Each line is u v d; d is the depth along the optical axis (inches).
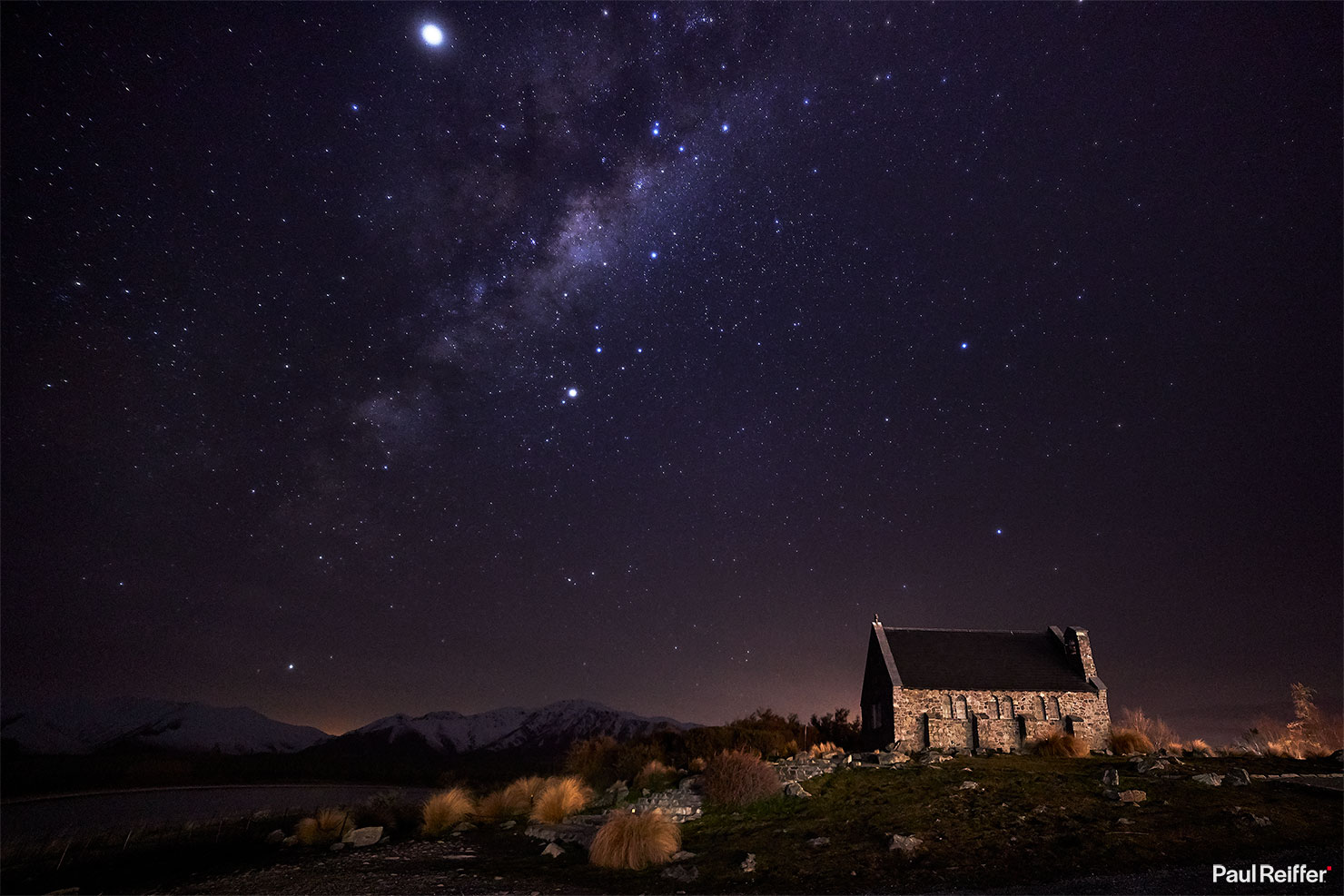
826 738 1728.6
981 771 970.7
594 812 1024.2
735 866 657.0
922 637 1728.6
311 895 642.2
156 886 752.3
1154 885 501.4
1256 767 920.9
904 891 540.4
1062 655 1685.5
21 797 1964.8
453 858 803.4
